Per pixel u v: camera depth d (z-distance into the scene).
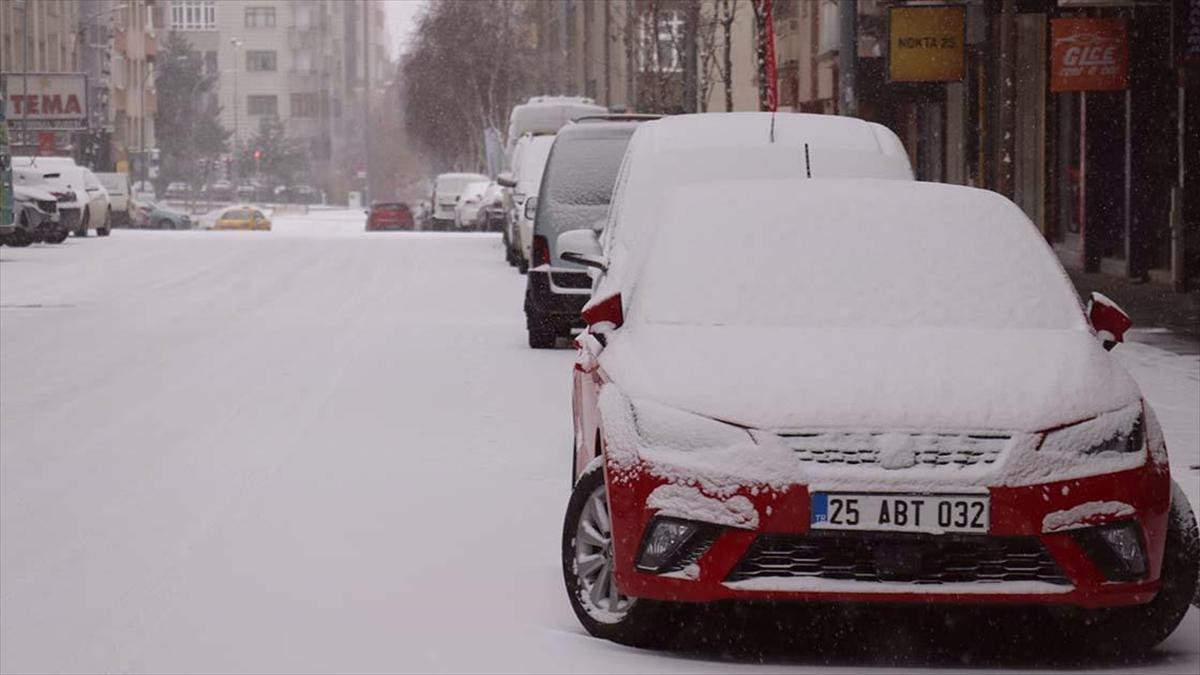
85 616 8.84
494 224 70.62
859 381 8.09
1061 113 35.28
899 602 7.80
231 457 13.46
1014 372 8.20
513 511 11.34
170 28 182.25
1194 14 24.31
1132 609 8.05
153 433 14.69
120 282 33.84
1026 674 7.91
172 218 93.69
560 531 10.73
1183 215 27.72
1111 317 9.02
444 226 83.12
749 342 8.52
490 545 10.37
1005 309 8.92
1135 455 7.97
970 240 9.25
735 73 67.88
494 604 8.99
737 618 8.83
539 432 14.59
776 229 9.33
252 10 192.50
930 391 8.03
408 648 8.17
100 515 11.34
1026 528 7.76
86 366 19.58
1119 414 8.08
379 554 10.16
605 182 21.28
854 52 28.97
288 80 192.12
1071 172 34.56
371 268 37.94
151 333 23.31
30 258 42.66
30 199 48.56
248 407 16.19
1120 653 8.26
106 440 14.34
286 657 8.03
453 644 8.23
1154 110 29.84
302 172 178.25
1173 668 8.03
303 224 116.50
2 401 16.72
